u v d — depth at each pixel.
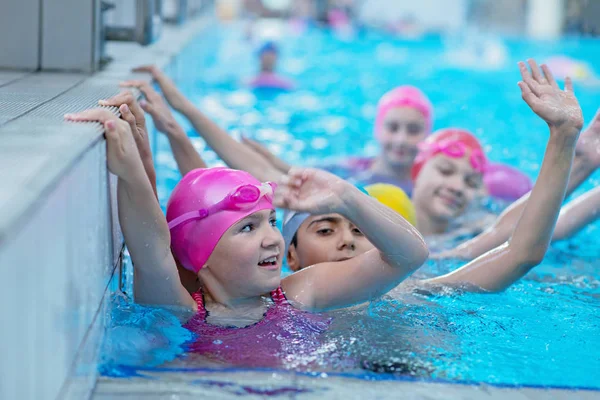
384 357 1.97
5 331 1.03
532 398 1.75
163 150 4.80
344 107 7.63
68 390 1.43
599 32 13.57
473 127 6.84
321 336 2.12
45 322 1.24
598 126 3.03
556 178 2.46
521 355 2.04
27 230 1.12
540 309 2.48
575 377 1.89
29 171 1.33
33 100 2.47
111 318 2.08
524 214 2.53
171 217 2.39
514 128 6.79
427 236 3.76
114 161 1.91
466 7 16.02
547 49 12.33
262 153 3.68
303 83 9.05
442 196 3.78
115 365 1.82
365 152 5.66
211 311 2.26
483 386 1.81
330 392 1.72
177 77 5.03
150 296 2.19
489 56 11.75
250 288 2.26
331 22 15.32
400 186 4.70
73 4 3.57
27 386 1.13
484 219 3.88
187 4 8.91
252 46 12.23
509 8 15.66
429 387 1.78
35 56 3.59
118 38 3.92
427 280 2.68
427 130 4.77
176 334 2.08
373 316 2.31
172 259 2.15
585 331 2.27
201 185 2.34
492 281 2.56
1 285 1.00
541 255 2.52
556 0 14.41
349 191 2.08
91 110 2.00
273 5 16.17
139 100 2.90
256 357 1.93
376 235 2.14
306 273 2.42
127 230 2.04
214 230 2.26
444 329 2.22
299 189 2.14
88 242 1.65
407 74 10.09
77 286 1.52
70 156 1.47
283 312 2.29
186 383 1.73
